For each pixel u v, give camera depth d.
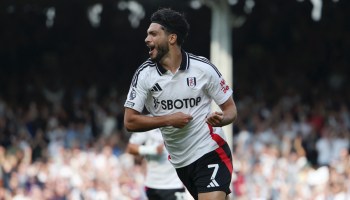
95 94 28.52
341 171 21.17
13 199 21.88
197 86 8.43
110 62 30.56
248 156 22.58
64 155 23.19
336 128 23.36
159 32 8.31
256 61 28.38
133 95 8.48
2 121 25.81
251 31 28.95
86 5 30.59
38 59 30.75
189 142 8.68
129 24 30.95
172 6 27.55
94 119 26.61
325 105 24.73
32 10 30.80
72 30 31.05
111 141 24.34
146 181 13.28
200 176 8.73
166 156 12.99
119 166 23.28
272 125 23.81
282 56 28.28
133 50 30.77
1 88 29.14
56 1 30.12
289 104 25.33
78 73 29.97
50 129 25.55
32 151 24.77
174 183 13.02
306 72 27.44
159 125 8.34
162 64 8.38
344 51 27.55
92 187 21.97
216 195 8.66
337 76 26.72
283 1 28.67
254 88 27.05
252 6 28.92
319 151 23.06
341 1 28.08
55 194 21.97
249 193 21.31
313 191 20.80
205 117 8.62
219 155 8.76
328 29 28.05
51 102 28.17
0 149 23.17
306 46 28.17
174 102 8.48
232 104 8.60
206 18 29.89
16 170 22.84
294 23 28.58
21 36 30.81
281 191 21.00
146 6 30.52
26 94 28.61
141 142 13.27
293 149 22.92
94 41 30.98
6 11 30.55
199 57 8.51
